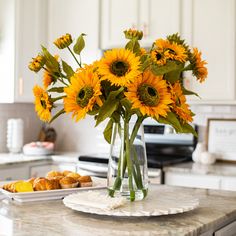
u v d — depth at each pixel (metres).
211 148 3.47
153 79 1.44
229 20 3.10
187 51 1.54
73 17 3.82
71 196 1.59
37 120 4.45
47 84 1.60
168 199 1.62
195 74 1.59
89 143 4.26
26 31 3.84
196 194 1.87
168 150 3.66
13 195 1.65
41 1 3.94
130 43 1.56
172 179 3.08
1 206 1.61
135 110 1.49
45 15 3.98
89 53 3.72
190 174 3.00
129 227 1.33
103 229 1.31
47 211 1.54
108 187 1.58
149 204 1.51
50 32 3.97
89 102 1.39
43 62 1.56
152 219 1.44
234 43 3.09
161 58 1.44
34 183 1.76
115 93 1.45
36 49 3.92
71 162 3.64
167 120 1.45
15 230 1.29
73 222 1.39
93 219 1.43
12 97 3.78
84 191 1.77
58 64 1.58
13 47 3.76
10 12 3.79
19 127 4.02
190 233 1.29
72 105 1.42
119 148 1.56
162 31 3.36
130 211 1.40
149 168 3.15
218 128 3.48
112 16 3.59
